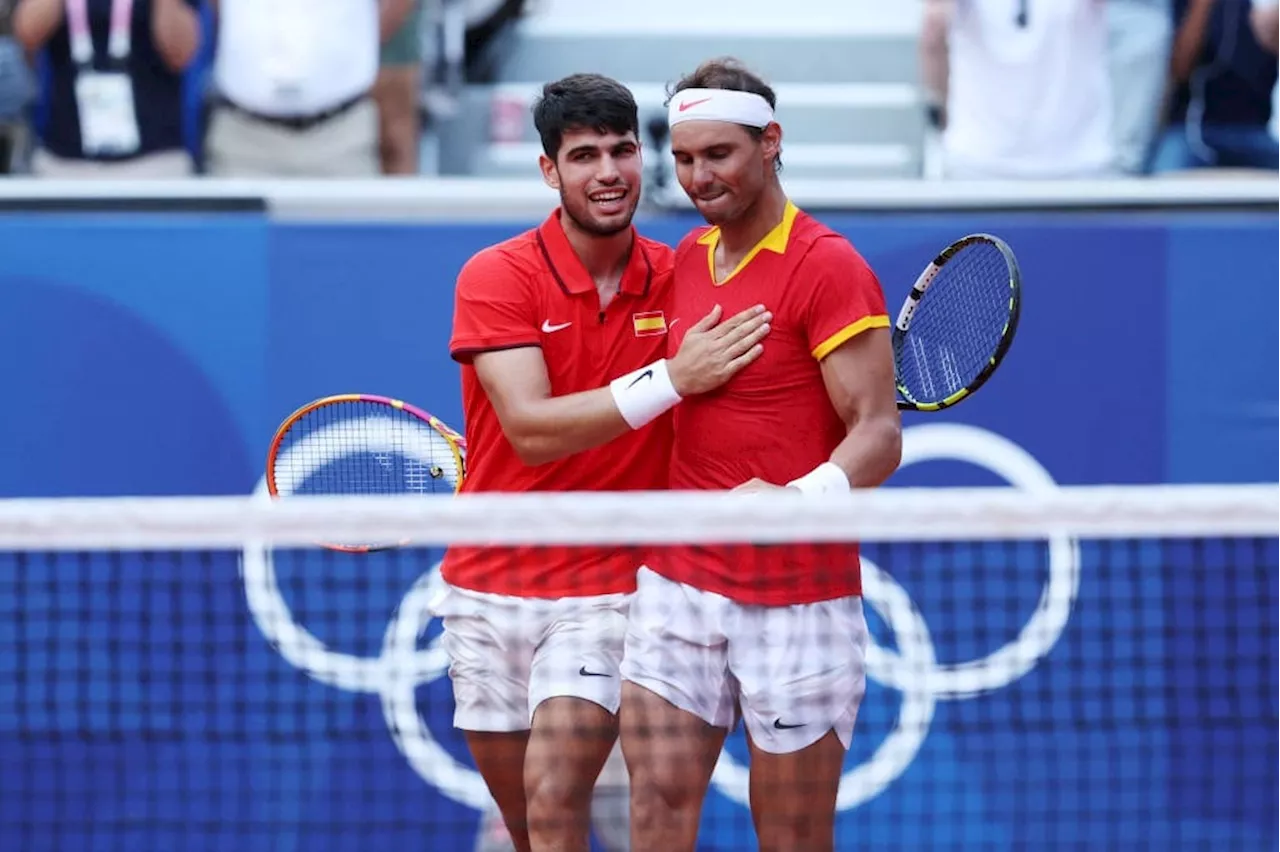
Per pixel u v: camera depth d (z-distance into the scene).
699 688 14.60
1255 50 26.45
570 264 15.27
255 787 21.30
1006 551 21.42
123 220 22.05
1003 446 21.88
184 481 21.84
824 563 14.45
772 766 14.54
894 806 21.27
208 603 21.00
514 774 16.17
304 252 21.98
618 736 15.52
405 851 21.33
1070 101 25.83
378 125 26.58
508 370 14.96
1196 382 21.92
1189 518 12.91
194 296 21.97
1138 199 22.55
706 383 14.09
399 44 26.48
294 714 21.39
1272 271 21.92
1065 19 25.61
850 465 13.84
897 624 21.42
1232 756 21.28
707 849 21.22
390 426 19.36
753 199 14.27
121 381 21.95
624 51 32.03
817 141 31.12
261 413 21.86
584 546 15.55
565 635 15.38
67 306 22.00
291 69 25.72
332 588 21.44
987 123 25.92
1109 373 21.92
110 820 21.27
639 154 15.07
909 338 16.17
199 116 25.84
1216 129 26.75
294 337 21.91
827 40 32.12
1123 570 21.41
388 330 21.91
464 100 30.34
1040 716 21.39
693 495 13.34
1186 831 21.20
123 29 25.20
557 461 15.50
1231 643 21.34
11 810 21.06
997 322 15.23
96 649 21.17
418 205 23.08
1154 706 21.28
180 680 21.27
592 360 15.40
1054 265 21.98
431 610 16.44
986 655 21.38
